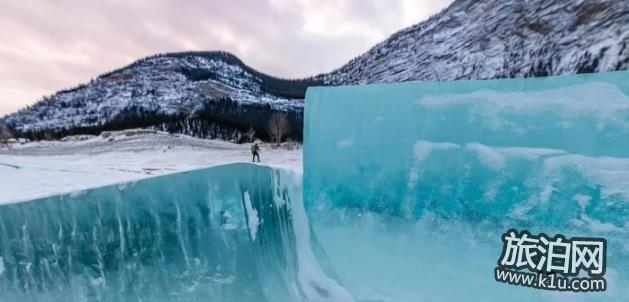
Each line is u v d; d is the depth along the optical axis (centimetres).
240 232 514
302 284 475
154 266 443
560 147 366
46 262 389
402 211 433
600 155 351
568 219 357
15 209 381
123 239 433
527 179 376
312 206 493
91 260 411
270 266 512
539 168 373
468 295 385
